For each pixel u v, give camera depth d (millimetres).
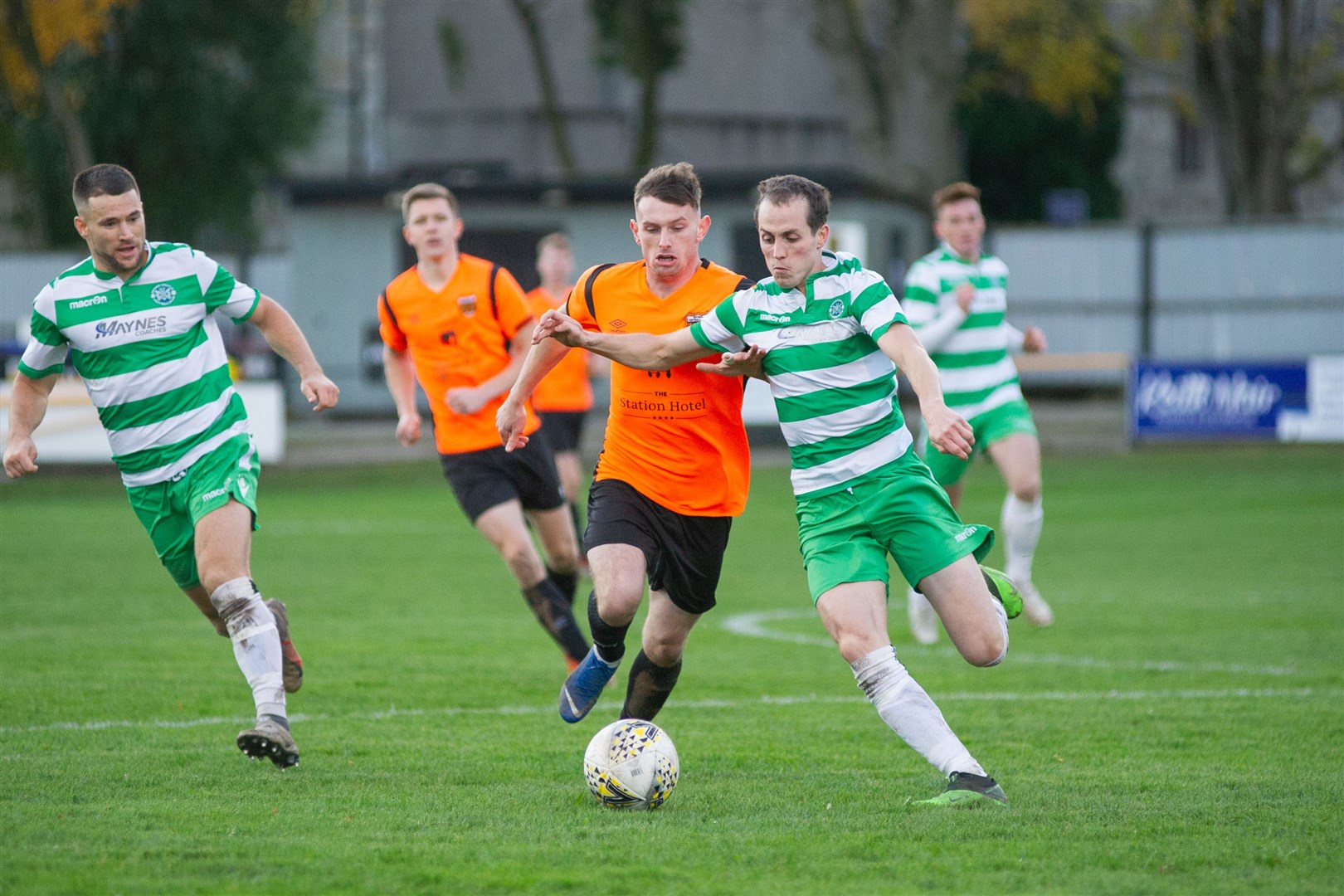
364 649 32188
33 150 132250
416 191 28719
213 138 135750
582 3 140875
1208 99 121125
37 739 22562
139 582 43531
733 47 148125
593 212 105875
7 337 109875
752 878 15211
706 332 19062
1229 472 77438
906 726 18359
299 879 15023
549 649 32438
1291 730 23938
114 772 20312
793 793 19312
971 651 18250
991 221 157125
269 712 19734
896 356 17859
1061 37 121062
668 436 20219
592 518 20641
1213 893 14734
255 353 105062
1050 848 16359
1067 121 152375
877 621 18422
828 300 18469
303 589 42531
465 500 28656
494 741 22906
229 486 20641
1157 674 29672
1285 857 16031
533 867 15562
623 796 18266
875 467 18641
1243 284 107750
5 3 105250
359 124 162375
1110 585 43594
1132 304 110250
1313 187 173750
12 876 14938
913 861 15828
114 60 132625
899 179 114375
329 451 89938
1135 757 21797
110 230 20094
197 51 136000
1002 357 34062
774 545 54844
